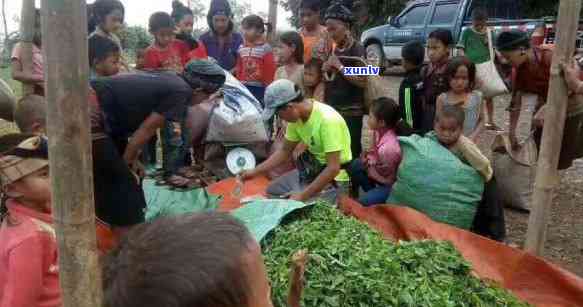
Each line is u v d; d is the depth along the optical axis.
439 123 4.11
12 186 2.05
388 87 12.86
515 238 4.62
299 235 3.12
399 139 4.38
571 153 4.78
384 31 15.02
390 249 3.14
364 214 4.04
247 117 5.20
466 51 8.79
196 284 0.73
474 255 3.50
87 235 1.43
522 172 5.05
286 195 4.21
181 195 4.57
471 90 4.80
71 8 1.28
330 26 5.20
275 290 2.62
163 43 5.94
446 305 2.69
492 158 5.23
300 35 5.60
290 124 4.12
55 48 1.29
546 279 3.28
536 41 10.85
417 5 14.26
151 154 5.61
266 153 5.52
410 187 4.10
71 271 1.43
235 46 6.58
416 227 3.74
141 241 0.78
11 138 2.09
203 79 3.57
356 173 4.77
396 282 2.77
